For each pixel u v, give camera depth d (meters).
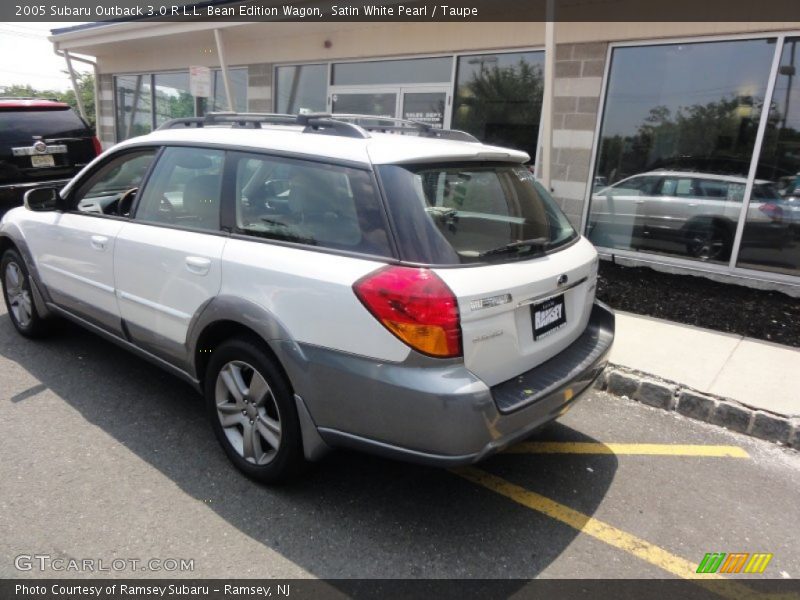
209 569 2.47
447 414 2.33
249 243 2.91
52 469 3.09
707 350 4.91
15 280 4.82
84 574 2.41
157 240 3.31
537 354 2.80
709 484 3.31
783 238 6.48
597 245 7.80
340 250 2.61
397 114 9.38
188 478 3.08
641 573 2.59
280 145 2.95
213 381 3.13
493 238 2.72
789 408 3.95
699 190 6.94
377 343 2.42
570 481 3.27
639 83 7.12
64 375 4.21
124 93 14.35
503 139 8.30
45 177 7.61
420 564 2.56
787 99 6.25
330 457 3.35
